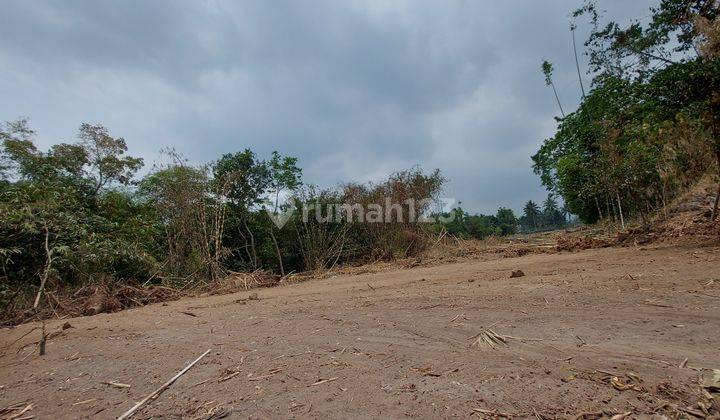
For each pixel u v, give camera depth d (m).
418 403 2.15
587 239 10.07
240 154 14.57
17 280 7.81
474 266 8.37
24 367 3.50
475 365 2.62
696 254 5.98
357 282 7.93
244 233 14.18
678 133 8.64
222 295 8.20
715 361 2.37
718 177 8.58
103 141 14.00
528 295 4.55
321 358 3.03
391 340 3.35
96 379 3.03
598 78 9.33
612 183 10.90
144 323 5.14
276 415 2.15
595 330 3.08
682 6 7.75
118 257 9.26
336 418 2.07
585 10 9.93
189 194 11.68
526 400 2.09
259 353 3.29
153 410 2.37
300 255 14.07
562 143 19.02
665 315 3.27
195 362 3.17
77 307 6.81
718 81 6.58
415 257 12.44
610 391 2.12
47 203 8.61
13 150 11.30
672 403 1.96
